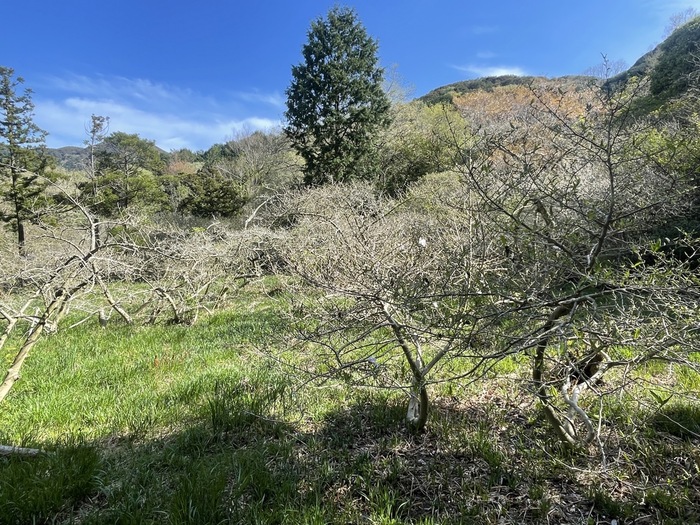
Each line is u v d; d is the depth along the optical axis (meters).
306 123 23.20
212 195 25.64
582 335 1.95
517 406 3.42
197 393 4.13
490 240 2.87
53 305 4.04
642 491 2.37
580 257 2.23
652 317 2.03
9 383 3.70
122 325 7.76
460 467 2.70
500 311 2.11
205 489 2.51
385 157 22.61
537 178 2.29
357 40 23.39
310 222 9.38
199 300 8.71
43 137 19.88
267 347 4.95
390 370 3.99
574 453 2.74
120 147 26.09
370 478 2.67
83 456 2.97
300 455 3.02
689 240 2.35
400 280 2.85
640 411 3.01
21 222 19.28
